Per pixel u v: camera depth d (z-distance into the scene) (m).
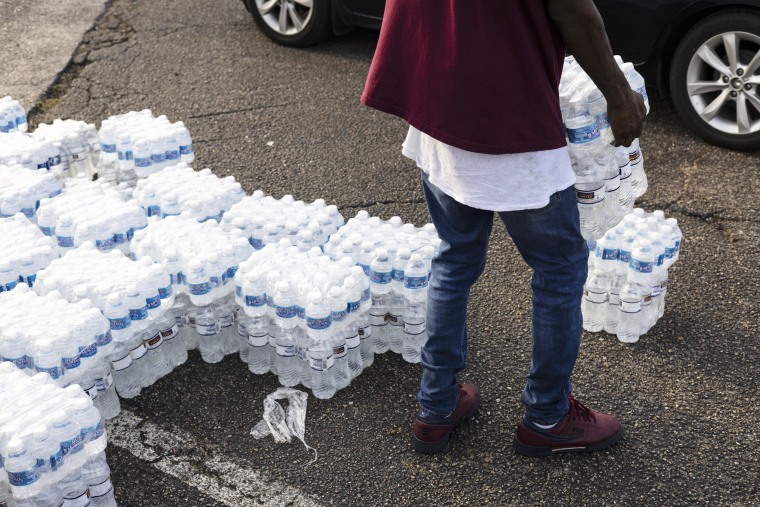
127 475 3.12
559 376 2.88
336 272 3.33
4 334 3.07
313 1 6.53
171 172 4.22
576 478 3.09
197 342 3.75
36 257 3.59
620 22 5.34
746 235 4.52
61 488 2.75
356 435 3.30
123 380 3.45
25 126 4.97
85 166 4.82
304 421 3.35
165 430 3.33
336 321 3.26
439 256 2.87
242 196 4.19
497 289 4.13
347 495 3.04
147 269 3.38
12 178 4.12
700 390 3.50
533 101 2.38
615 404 3.44
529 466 3.14
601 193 2.99
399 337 3.69
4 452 2.60
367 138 5.57
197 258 3.39
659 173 5.09
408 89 2.52
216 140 5.54
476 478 3.10
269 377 3.60
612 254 3.63
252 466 3.16
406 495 3.04
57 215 3.89
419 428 3.16
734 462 3.16
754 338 3.79
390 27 2.50
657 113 5.77
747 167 5.13
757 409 3.41
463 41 2.33
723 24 5.02
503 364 3.66
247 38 7.02
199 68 6.52
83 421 2.73
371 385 3.55
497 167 2.47
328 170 5.21
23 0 7.65
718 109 5.25
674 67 5.34
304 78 6.36
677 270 4.25
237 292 3.44
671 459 3.17
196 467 3.16
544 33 2.31
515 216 2.59
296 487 3.07
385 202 4.89
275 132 5.64
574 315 2.75
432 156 2.64
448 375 3.04
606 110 2.76
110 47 6.85
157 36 7.05
